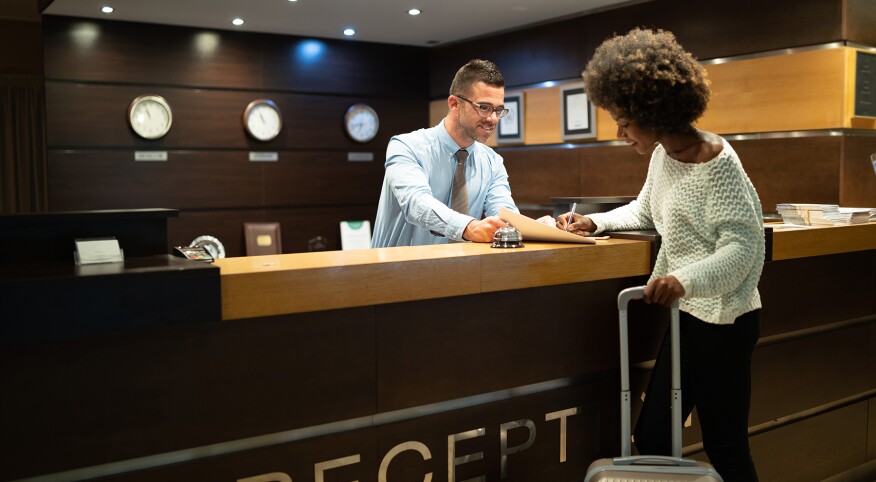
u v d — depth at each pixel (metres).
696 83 1.83
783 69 4.16
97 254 1.71
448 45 6.44
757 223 1.84
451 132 2.83
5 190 7.05
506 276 2.05
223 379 1.73
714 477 1.77
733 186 1.82
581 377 2.32
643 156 4.90
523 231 2.24
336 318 1.85
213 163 5.77
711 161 1.84
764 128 4.27
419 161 2.82
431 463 2.04
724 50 4.44
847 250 2.82
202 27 5.64
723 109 4.47
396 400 1.96
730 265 1.79
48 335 1.46
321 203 6.26
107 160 5.40
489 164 3.01
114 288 1.51
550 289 2.21
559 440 2.28
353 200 6.41
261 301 1.70
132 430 1.64
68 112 5.25
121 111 5.42
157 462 1.68
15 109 7.02
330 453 1.88
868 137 4.14
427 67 6.68
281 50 5.98
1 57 6.98
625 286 2.36
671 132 1.87
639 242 2.29
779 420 2.86
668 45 1.85
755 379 2.70
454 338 2.04
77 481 1.59
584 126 5.23
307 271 1.75
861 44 4.02
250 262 1.85
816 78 4.01
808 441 2.98
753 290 1.91
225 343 1.72
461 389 2.06
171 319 1.58
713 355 1.94
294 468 1.83
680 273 1.78
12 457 1.53
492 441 2.14
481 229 2.28
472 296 2.06
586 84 1.95
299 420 1.83
